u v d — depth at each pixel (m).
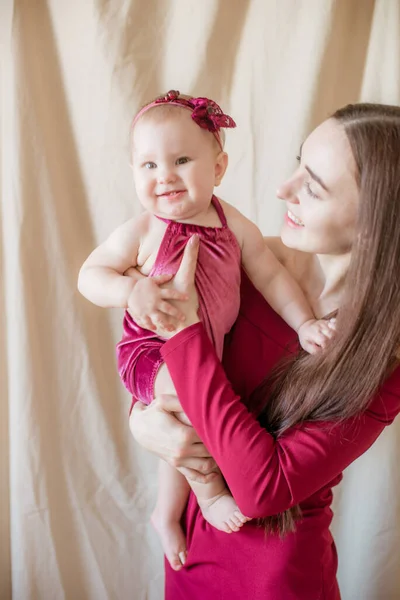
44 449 1.52
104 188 1.40
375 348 0.86
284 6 1.30
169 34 1.32
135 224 0.99
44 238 1.39
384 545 1.63
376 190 0.83
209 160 0.95
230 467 0.87
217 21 1.31
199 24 1.31
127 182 1.39
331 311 1.02
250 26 1.32
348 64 1.35
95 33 1.30
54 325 1.47
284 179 1.39
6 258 1.40
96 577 1.67
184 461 0.96
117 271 0.99
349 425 0.88
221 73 1.35
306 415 0.89
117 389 1.57
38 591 1.62
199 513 1.13
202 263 0.96
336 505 1.65
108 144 1.37
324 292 1.03
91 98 1.34
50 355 1.49
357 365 0.87
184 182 0.93
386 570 1.65
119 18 1.29
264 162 1.40
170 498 1.21
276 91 1.35
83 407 1.54
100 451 1.58
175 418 0.97
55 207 1.38
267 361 1.03
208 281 0.96
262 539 1.01
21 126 1.30
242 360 1.05
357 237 0.85
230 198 1.44
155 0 1.30
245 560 1.03
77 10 1.29
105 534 1.65
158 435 0.96
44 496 1.55
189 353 0.88
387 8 1.27
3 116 1.32
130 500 1.63
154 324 0.90
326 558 1.07
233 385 1.05
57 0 1.28
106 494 1.62
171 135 0.91
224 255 0.98
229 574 1.05
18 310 1.41
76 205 1.42
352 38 1.33
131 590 1.70
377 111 0.87
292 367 0.96
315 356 0.92
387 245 0.84
